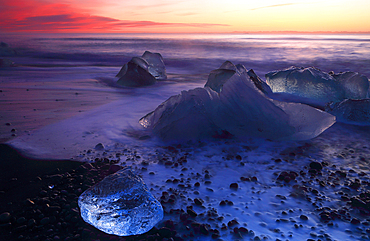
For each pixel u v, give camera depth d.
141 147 3.47
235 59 18.06
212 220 1.97
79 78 9.82
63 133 3.90
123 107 5.50
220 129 3.90
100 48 30.56
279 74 6.79
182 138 3.78
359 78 5.72
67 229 1.89
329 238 1.77
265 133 3.86
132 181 1.97
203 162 3.04
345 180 2.63
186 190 2.41
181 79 10.34
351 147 3.51
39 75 10.47
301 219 1.99
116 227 1.79
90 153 3.24
